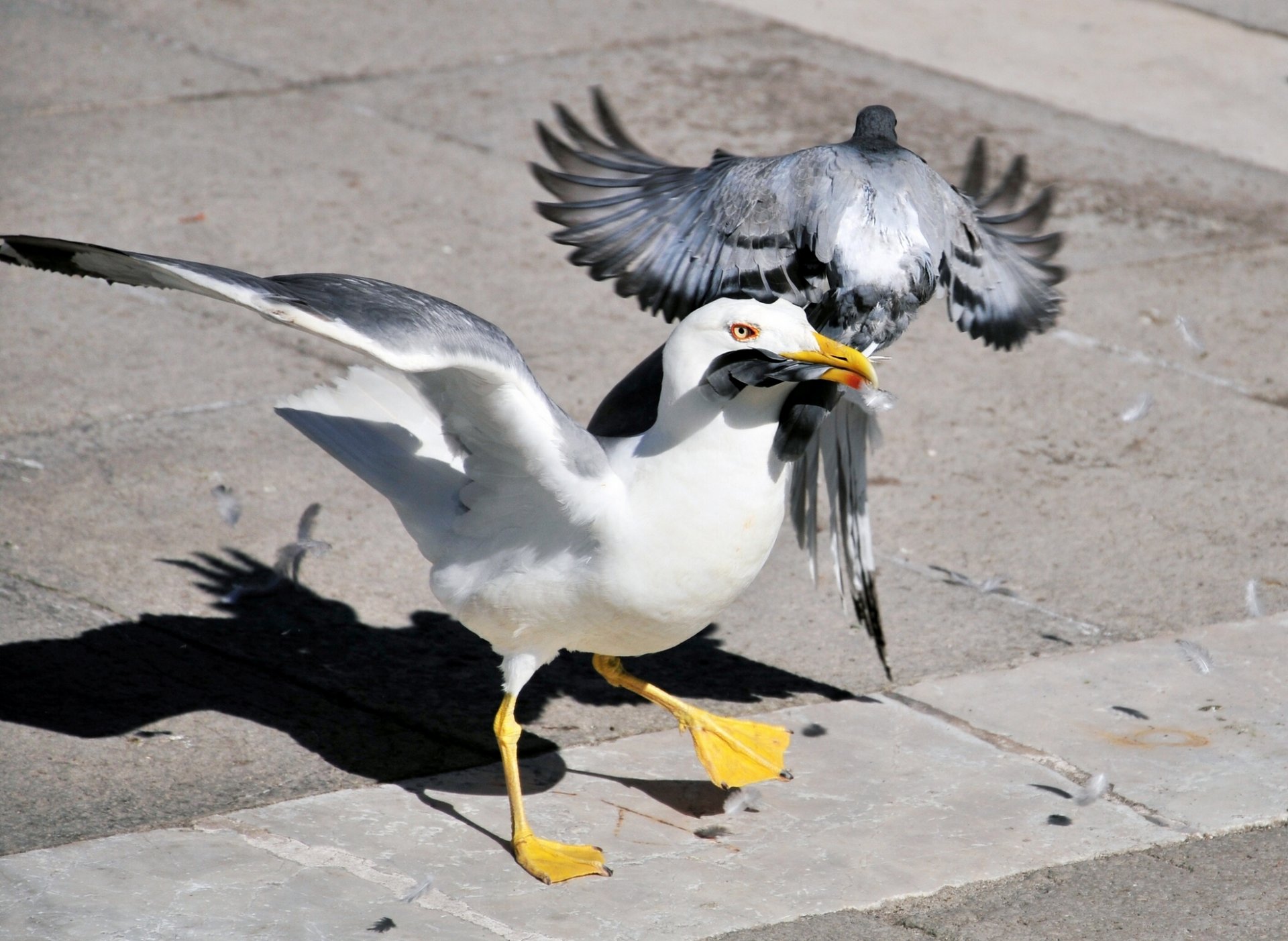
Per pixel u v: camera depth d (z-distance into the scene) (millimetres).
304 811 6641
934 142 15062
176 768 6902
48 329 11195
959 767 7148
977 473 10031
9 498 9070
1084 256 13258
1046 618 8453
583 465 6133
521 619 6445
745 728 7066
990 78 17141
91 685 7500
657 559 6176
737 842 6582
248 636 8031
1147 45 18438
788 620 8445
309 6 18188
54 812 6527
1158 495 9828
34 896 5973
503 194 13914
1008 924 6059
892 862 6453
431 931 5895
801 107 15836
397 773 6988
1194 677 7891
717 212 6828
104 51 16484
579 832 6625
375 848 6422
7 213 12688
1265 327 12234
